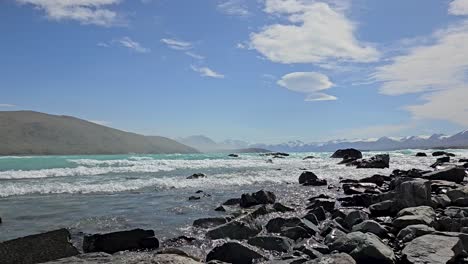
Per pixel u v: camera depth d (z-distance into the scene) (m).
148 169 36.41
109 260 8.05
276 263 8.85
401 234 10.58
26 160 43.09
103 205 16.92
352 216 13.13
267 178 28.70
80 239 11.25
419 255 8.58
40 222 13.34
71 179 26.97
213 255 9.23
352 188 20.80
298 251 9.79
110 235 10.17
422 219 11.50
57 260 8.15
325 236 11.58
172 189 22.59
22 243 8.96
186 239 11.12
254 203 16.83
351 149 62.81
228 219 13.43
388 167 40.19
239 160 54.84
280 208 15.66
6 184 23.31
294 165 44.38
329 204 16.11
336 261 8.02
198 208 16.33
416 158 60.31
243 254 9.16
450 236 9.70
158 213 15.20
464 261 8.68
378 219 13.31
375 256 8.58
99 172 33.03
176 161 48.97
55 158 49.34
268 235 10.80
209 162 48.16
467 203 15.57
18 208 16.03
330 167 41.03
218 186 24.31
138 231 10.52
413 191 14.91
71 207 16.36
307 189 22.89
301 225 12.11
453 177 22.77
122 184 24.02
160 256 8.08
